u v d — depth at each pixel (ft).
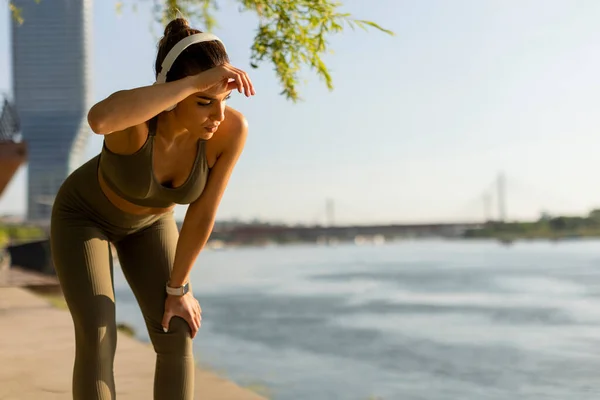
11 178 50.90
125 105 5.30
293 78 9.77
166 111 5.87
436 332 44.78
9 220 245.86
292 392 20.89
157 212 6.73
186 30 5.91
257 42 9.61
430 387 24.48
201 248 6.75
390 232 336.29
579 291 85.05
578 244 460.55
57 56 422.41
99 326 6.43
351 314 57.47
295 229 312.71
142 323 37.01
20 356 14.84
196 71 5.70
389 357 32.42
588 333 44.80
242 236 331.57
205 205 6.57
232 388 11.32
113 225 6.72
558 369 29.55
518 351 35.94
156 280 6.89
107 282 6.66
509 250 333.83
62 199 6.70
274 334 41.60
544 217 506.07
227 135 6.37
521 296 78.23
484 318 54.95
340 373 26.30
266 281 115.65
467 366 30.12
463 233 513.45
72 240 6.58
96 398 6.37
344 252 384.88
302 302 70.08
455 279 115.03
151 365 13.33
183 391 6.82
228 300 73.46
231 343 35.73
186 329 6.86
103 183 6.49
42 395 11.22
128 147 5.90
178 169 6.23
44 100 460.14
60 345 16.37
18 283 40.01
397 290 89.30
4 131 43.70
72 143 471.62
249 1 9.42
